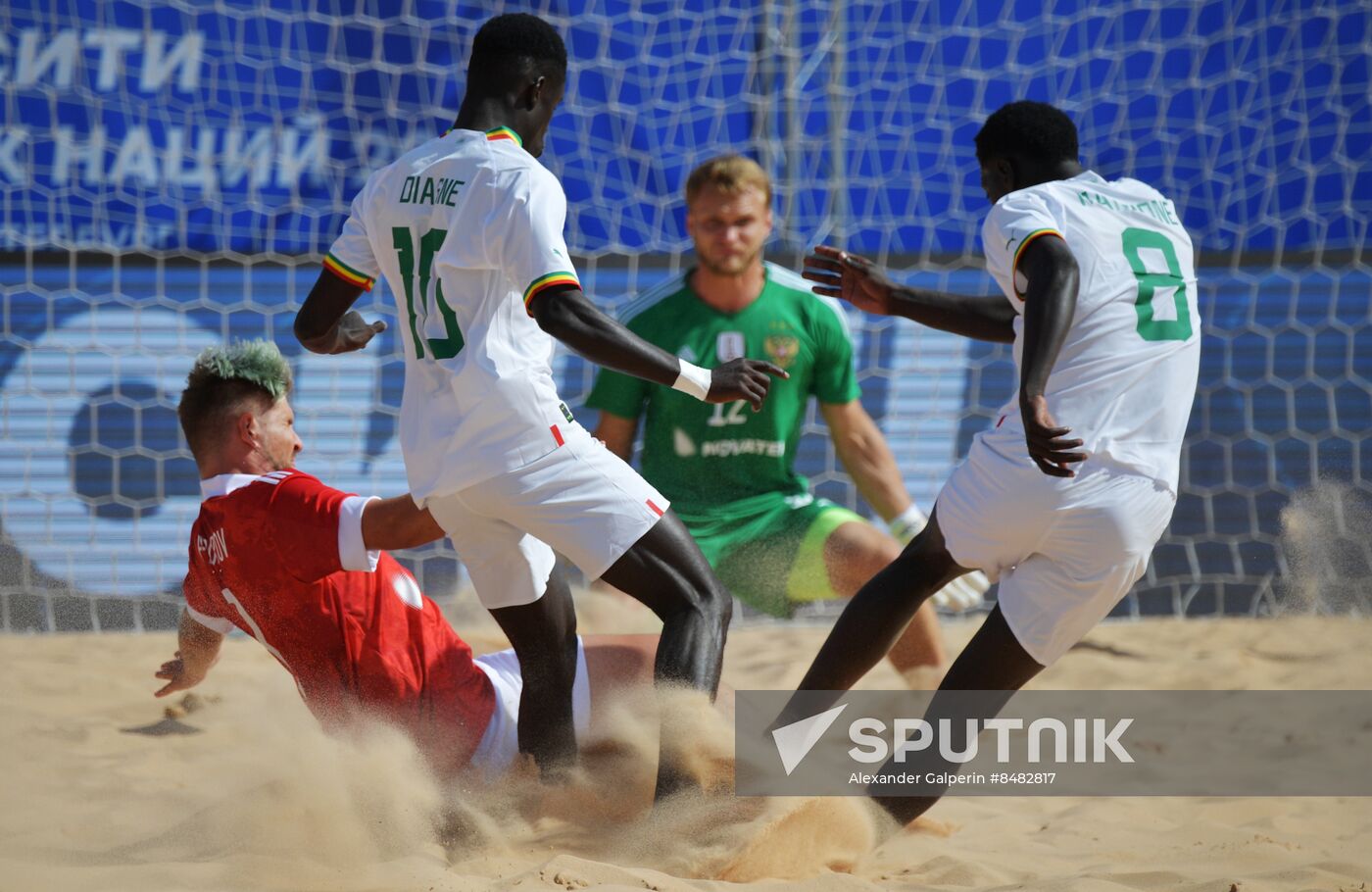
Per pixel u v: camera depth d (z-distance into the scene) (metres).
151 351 24.89
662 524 10.29
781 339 17.28
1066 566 10.19
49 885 8.65
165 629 23.27
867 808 10.35
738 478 17.27
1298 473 26.72
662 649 10.08
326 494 10.35
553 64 10.70
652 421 17.41
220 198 25.36
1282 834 10.99
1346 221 27.38
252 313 25.31
